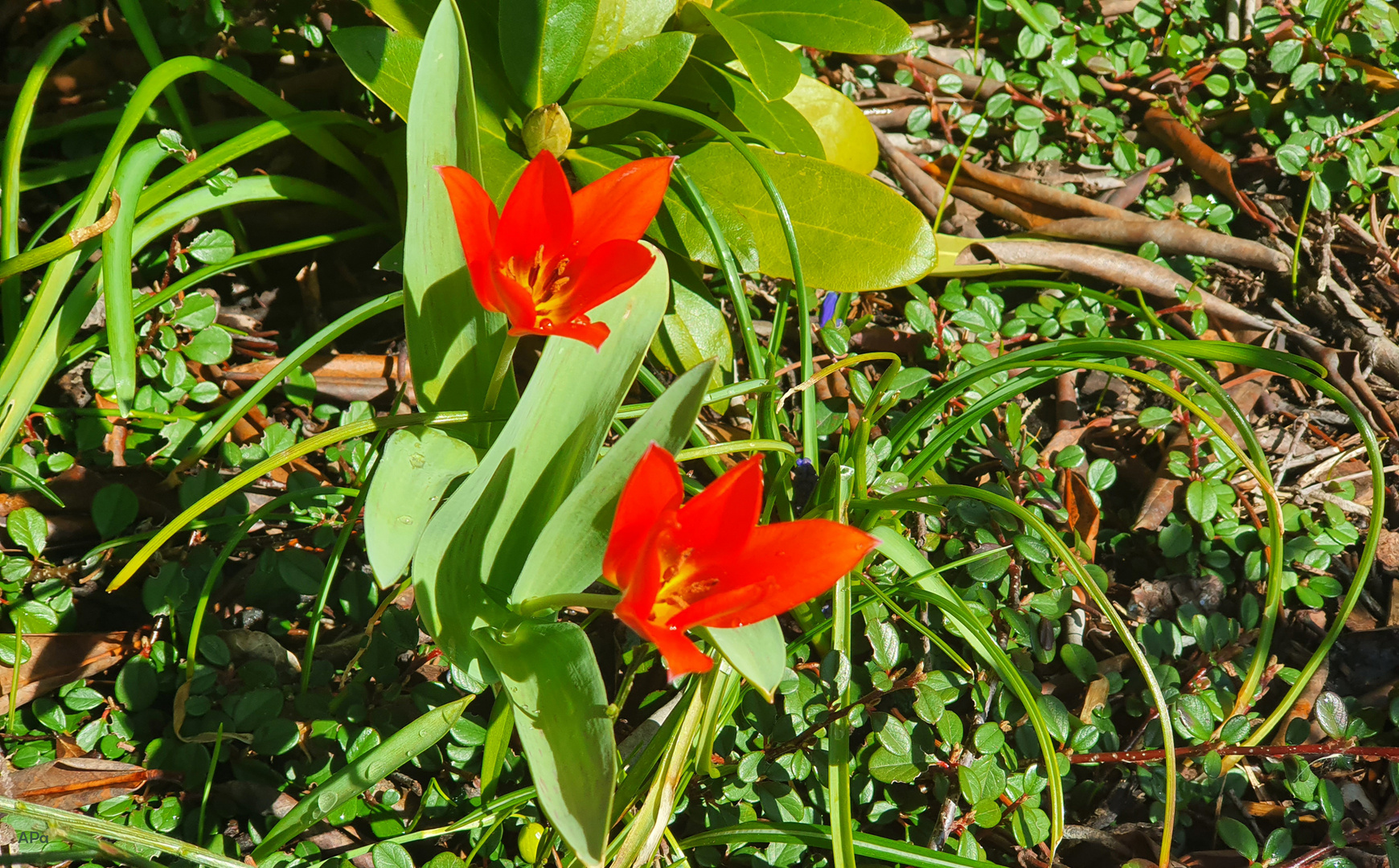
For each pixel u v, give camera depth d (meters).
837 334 0.90
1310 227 0.98
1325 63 1.00
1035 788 0.81
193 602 0.83
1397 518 0.90
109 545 0.82
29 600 0.82
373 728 0.81
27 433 0.85
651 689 0.84
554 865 0.80
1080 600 0.86
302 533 0.85
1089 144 0.99
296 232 0.92
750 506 0.68
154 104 0.90
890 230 0.87
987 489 0.88
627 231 0.74
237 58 0.92
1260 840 0.82
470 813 0.80
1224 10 1.02
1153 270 0.95
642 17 0.88
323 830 0.80
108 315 0.82
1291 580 0.87
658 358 0.88
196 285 0.90
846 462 0.84
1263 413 0.92
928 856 0.79
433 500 0.76
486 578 0.78
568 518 0.76
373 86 0.84
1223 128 1.00
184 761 0.81
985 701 0.83
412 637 0.82
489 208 0.73
